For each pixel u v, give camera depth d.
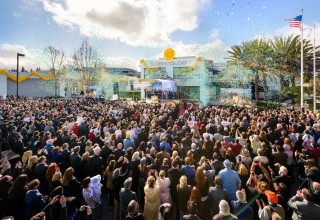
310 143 7.32
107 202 6.26
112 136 8.10
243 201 3.80
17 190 4.01
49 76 41.72
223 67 34.28
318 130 8.77
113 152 6.85
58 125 10.84
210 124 9.89
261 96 32.38
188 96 36.12
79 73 44.09
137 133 9.84
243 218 3.67
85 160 6.00
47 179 5.06
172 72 37.56
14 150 7.77
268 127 9.70
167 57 30.12
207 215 4.70
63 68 44.72
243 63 30.31
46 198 4.18
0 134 8.50
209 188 4.60
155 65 38.84
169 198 4.85
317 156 6.78
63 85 44.06
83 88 44.12
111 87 41.81
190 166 5.53
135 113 14.88
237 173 4.98
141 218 3.59
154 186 4.51
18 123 10.88
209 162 6.12
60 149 6.80
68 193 4.48
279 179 4.86
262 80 30.12
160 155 6.11
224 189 4.43
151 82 33.69
